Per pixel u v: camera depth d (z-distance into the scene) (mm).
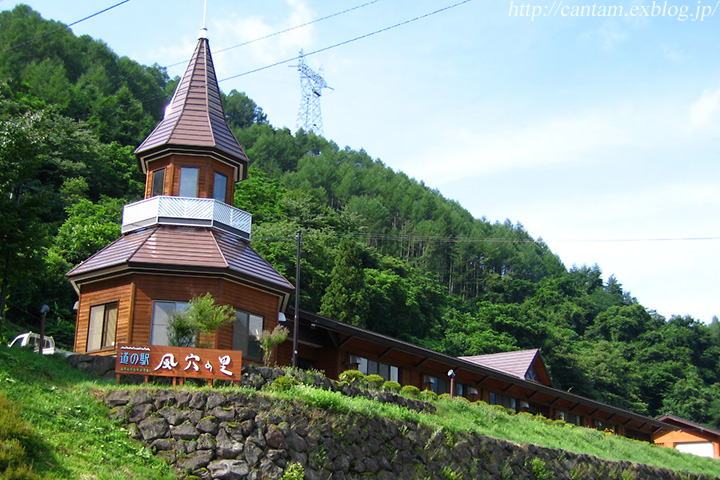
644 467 31344
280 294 27062
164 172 28281
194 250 25547
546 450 26688
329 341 31719
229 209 27969
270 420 18438
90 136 66688
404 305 68562
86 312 25891
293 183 105688
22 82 76438
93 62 99188
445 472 21906
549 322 97500
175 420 17906
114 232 46438
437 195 135625
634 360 91375
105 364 20500
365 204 103688
